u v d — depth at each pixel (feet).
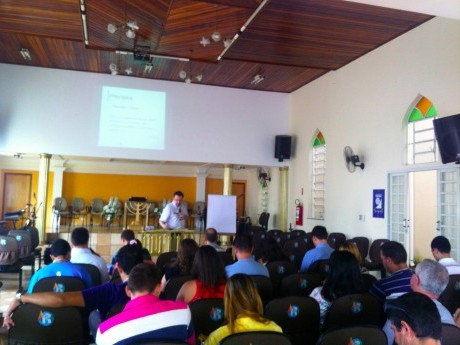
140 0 18.21
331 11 20.31
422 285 7.54
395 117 23.12
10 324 7.66
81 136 31.30
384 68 24.21
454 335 6.31
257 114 35.37
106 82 32.01
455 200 19.13
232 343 5.90
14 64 30.30
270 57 27.25
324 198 30.55
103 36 23.34
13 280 21.20
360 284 9.29
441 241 12.80
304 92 33.94
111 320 6.18
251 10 19.02
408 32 22.30
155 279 6.54
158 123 32.86
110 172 45.37
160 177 46.91
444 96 19.71
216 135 34.17
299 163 34.27
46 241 32.73
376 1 11.82
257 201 47.16
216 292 8.93
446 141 18.16
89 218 44.34
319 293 9.71
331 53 26.11
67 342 7.72
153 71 31.09
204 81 33.32
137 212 40.40
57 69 31.09
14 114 30.14
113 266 15.11
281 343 6.05
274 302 8.61
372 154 25.03
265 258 15.08
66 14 21.36
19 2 20.27
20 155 34.01
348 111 27.71
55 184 43.14
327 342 6.49
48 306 7.54
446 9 12.17
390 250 10.14
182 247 12.16
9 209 42.68
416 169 21.35
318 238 15.16
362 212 25.76
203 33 21.95
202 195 47.39
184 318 6.29
